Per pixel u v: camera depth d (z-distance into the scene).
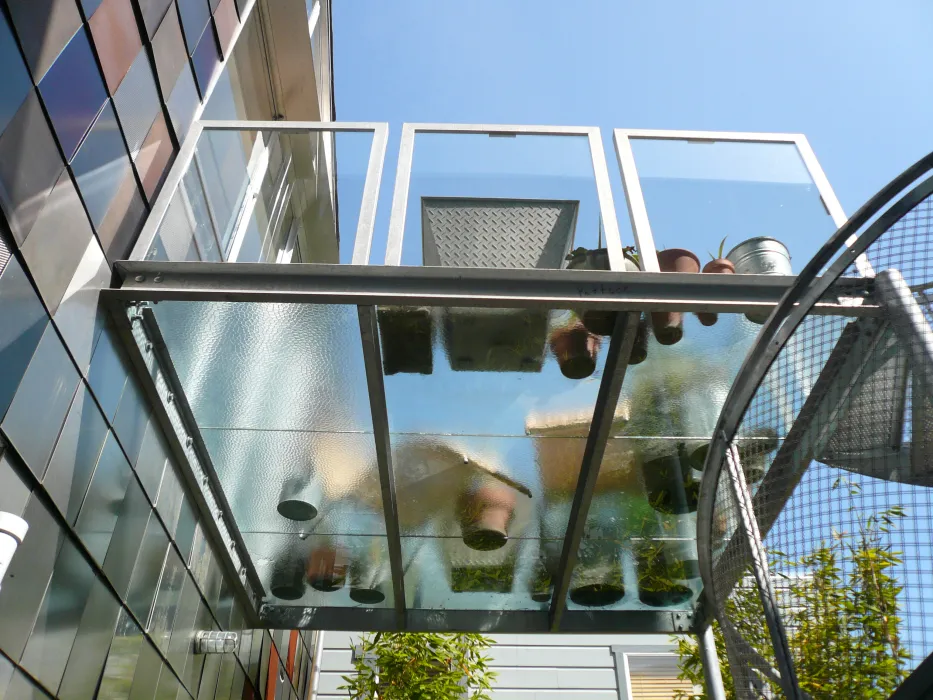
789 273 3.63
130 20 3.71
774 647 3.27
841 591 3.38
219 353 3.57
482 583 5.09
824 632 3.39
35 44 2.74
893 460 3.29
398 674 6.79
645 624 5.23
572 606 5.30
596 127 4.20
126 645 3.52
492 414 3.82
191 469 4.12
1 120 2.46
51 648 2.81
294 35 6.77
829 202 3.87
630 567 4.89
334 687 9.01
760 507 3.67
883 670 3.22
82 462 3.03
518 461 4.08
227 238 4.26
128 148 3.54
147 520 3.72
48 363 2.75
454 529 4.59
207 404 3.84
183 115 4.35
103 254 3.22
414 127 4.20
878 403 3.36
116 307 3.24
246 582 5.16
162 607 3.95
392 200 3.86
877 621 3.28
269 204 4.28
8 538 2.20
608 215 3.81
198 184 4.11
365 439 4.00
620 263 3.62
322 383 3.70
